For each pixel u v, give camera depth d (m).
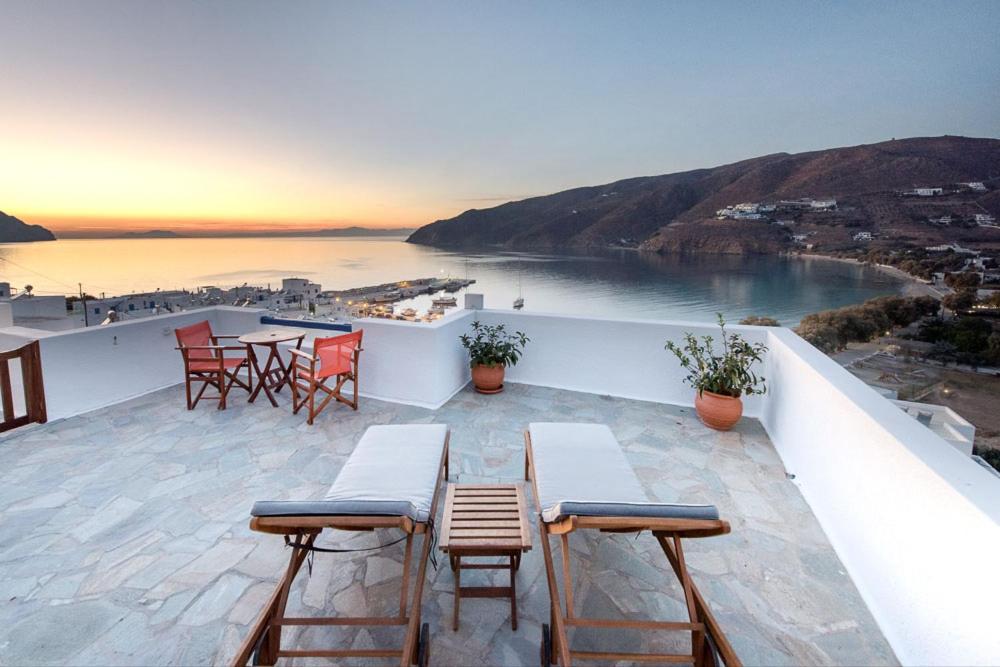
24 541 2.32
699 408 3.89
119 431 3.77
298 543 1.66
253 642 1.45
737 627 1.80
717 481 3.01
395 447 2.41
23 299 6.22
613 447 2.43
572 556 2.28
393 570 2.16
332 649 1.69
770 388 3.85
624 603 1.95
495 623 1.84
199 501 2.73
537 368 5.00
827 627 1.81
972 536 1.35
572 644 1.74
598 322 4.65
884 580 1.84
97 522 2.50
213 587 2.01
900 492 1.78
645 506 1.48
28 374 3.81
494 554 1.74
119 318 5.30
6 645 1.68
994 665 1.24
